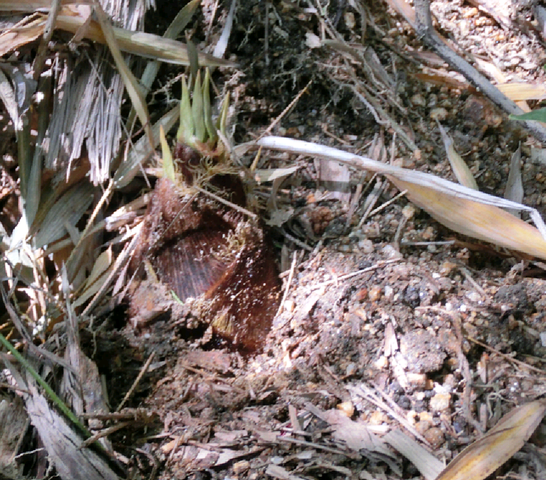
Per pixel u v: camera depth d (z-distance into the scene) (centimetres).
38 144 58
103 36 58
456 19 68
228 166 51
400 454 48
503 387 51
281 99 62
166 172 51
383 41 64
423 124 61
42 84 59
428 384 50
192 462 48
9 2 57
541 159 61
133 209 59
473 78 60
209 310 52
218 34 62
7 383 52
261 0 62
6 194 60
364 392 50
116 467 48
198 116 49
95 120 58
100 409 50
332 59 62
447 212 57
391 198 59
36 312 57
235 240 52
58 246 58
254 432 49
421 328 52
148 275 53
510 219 56
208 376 52
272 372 52
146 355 53
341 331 52
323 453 48
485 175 60
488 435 47
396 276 54
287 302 55
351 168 59
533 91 62
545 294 55
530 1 67
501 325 53
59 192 59
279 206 58
